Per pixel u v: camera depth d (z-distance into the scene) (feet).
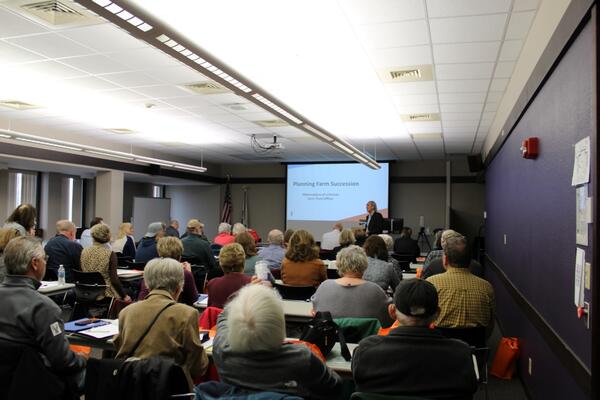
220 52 13.85
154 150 36.24
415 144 31.78
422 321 5.54
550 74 9.68
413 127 25.73
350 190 40.34
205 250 18.70
